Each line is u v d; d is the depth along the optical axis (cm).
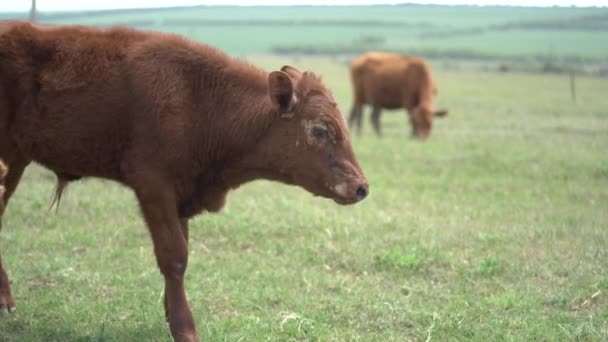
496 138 2123
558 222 1131
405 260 906
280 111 668
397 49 8331
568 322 748
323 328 722
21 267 864
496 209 1220
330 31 12338
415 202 1265
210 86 687
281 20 14638
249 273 880
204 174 698
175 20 11200
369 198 1280
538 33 11806
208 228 1042
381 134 2478
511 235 1042
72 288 819
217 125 684
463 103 3353
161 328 718
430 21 15838
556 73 5441
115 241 985
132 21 9494
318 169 672
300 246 980
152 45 684
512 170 1568
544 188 1397
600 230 1082
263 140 682
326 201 1252
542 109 3083
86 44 684
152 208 666
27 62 681
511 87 4250
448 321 743
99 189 1245
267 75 707
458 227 1087
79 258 912
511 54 7731
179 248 667
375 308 775
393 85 2528
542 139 2089
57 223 1046
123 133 672
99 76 671
